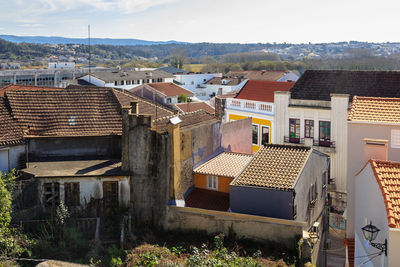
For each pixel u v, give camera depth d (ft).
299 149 78.84
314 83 126.21
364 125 75.56
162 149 72.69
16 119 87.10
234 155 89.35
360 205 68.03
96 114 92.38
